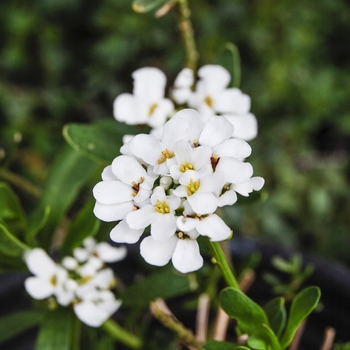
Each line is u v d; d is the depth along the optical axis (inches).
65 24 34.3
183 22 12.9
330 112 32.2
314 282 14.5
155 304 12.5
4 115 32.2
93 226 12.2
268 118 31.5
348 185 31.4
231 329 14.8
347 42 34.4
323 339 14.4
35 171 29.5
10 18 32.2
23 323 12.8
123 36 32.0
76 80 34.9
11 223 12.4
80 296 12.1
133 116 12.1
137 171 10.2
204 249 11.9
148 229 12.4
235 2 30.7
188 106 12.3
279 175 30.1
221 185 9.8
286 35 30.9
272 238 28.6
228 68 12.8
